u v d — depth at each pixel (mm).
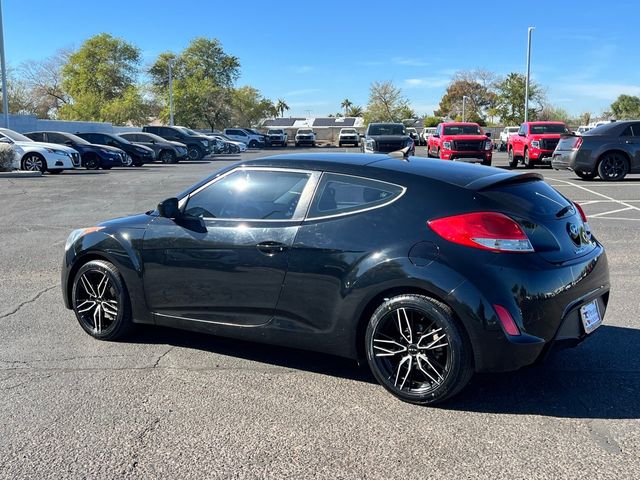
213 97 64875
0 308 6184
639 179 17781
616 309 5934
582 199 13477
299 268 4211
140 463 3277
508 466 3209
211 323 4680
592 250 4355
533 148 23672
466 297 3682
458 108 80750
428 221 3900
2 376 4461
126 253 4973
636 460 3262
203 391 4203
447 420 3746
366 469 3197
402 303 3879
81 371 4555
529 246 3812
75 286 5301
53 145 23141
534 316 3729
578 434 3555
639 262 7816
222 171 4770
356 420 3754
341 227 4129
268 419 3777
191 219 4734
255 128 81750
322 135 87375
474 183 3998
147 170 25719
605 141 17078
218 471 3191
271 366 4664
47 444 3480
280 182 4480
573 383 4285
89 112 60531
